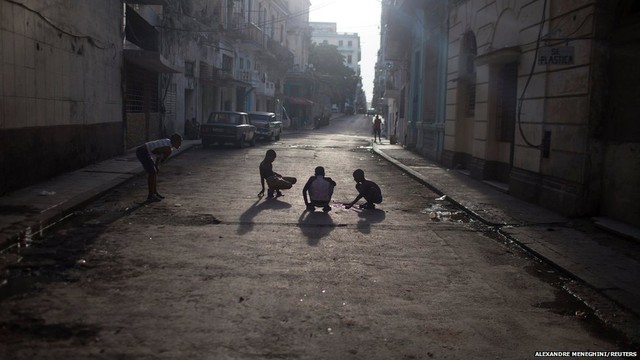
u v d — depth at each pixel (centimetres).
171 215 894
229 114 2472
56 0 1177
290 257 666
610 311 516
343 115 10238
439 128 1906
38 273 566
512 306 529
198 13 2867
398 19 2606
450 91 1745
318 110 7481
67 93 1269
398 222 910
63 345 396
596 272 628
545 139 1027
